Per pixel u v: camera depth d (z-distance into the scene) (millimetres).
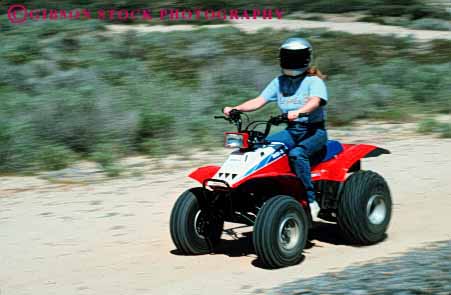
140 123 22328
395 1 71812
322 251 12070
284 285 9859
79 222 14219
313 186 11609
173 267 11391
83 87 25938
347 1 71125
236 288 10211
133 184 17500
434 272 9422
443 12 71500
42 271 11359
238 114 11664
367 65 38625
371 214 12227
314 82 11516
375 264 10453
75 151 21281
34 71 33406
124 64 34531
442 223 13688
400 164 19203
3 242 12992
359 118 27125
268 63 36562
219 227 12258
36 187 17438
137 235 13266
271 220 10750
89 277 11016
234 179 10828
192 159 20406
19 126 20609
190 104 25062
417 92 30641
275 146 11328
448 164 19141
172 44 43812
